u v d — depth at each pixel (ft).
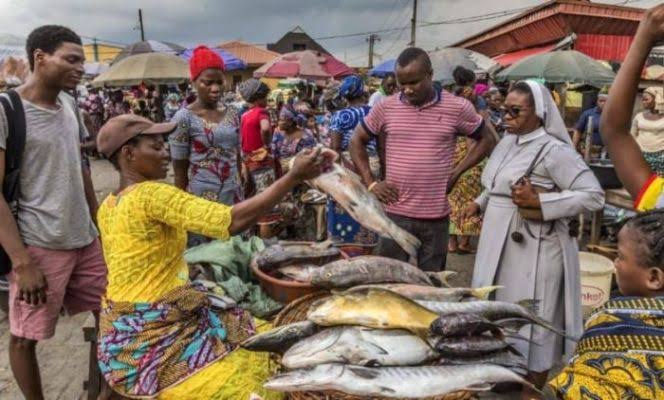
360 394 5.94
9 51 28.60
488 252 9.26
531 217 8.57
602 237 19.34
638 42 5.62
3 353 12.12
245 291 9.02
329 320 6.59
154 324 6.87
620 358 4.18
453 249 19.31
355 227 14.34
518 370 6.57
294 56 49.57
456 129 10.71
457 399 6.15
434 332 6.37
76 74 8.52
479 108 24.34
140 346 6.81
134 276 6.88
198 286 8.02
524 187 8.41
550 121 8.64
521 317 7.45
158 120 46.98
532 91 8.54
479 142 11.05
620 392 4.14
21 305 8.72
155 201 6.58
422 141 10.65
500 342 6.61
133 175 7.08
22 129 8.16
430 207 10.85
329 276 7.80
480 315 6.75
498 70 38.37
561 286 9.04
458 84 23.29
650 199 5.60
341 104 29.78
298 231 20.34
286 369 6.55
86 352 12.33
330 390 6.00
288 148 19.16
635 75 5.69
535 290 8.86
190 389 6.81
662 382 4.01
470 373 6.19
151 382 6.75
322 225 19.17
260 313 8.84
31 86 8.44
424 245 11.11
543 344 8.95
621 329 4.25
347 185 7.47
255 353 7.34
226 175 12.16
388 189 10.69
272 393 6.97
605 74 27.17
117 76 35.45
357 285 7.79
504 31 46.60
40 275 8.32
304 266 8.85
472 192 18.02
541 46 41.47
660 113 19.08
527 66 28.48
